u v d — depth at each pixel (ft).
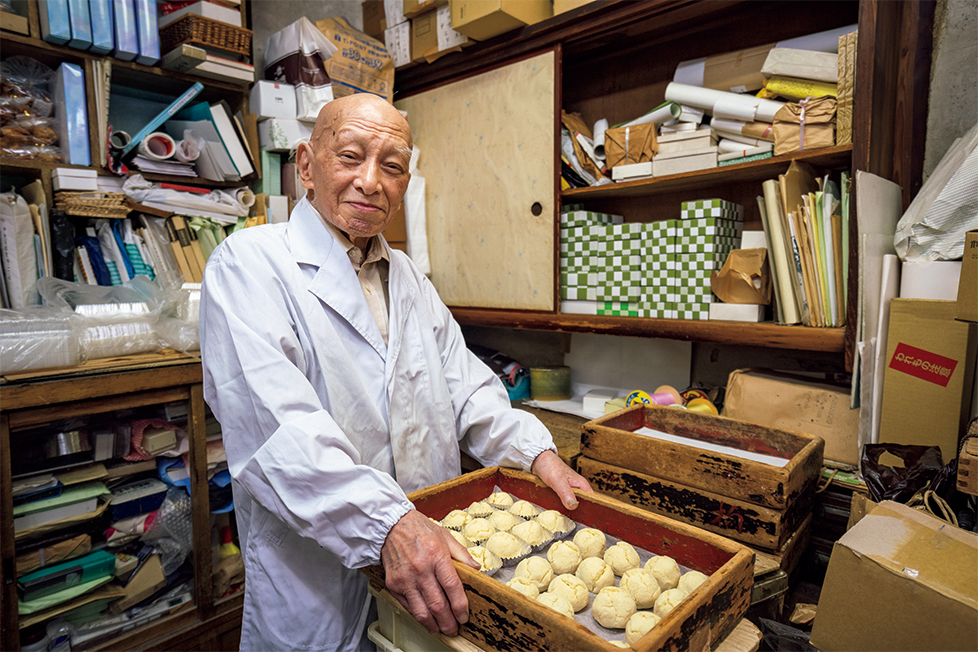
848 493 4.12
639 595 2.50
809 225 4.59
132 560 5.08
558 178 6.12
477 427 4.03
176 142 6.23
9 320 4.41
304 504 2.73
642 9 5.27
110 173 5.85
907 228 4.10
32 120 5.41
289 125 6.88
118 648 4.95
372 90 7.27
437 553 2.43
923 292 3.97
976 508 3.06
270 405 2.88
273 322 3.15
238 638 5.76
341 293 3.54
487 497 3.55
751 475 3.38
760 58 5.16
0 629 4.23
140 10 5.76
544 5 6.22
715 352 6.31
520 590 2.48
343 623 3.44
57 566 4.65
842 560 2.40
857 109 4.20
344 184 3.34
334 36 6.84
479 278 7.07
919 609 2.15
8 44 5.19
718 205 5.19
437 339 4.30
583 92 7.22
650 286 5.74
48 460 4.55
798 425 4.70
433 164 7.50
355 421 3.51
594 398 6.47
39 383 4.26
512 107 6.44
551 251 6.27
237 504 3.75
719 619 2.20
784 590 3.25
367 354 3.66
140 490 5.10
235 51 6.38
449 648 2.46
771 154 4.88
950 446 3.73
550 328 6.38
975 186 3.78
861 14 4.15
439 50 6.86
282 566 3.36
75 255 5.66
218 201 6.52
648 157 5.73
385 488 2.69
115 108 6.65
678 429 4.57
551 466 3.43
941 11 5.01
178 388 5.14
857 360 4.16
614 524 3.00
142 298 5.56
